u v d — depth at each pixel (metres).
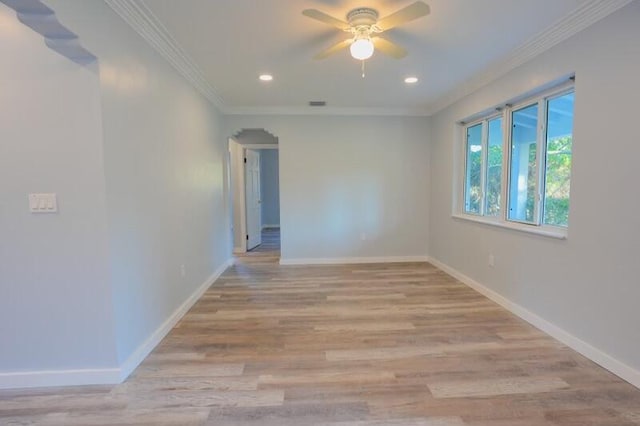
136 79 2.36
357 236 5.34
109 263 2.01
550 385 2.04
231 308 3.40
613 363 2.15
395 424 1.73
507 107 3.46
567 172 2.76
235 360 2.37
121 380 2.10
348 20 2.30
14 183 1.93
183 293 3.26
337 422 1.75
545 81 2.75
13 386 2.03
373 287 4.07
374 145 5.25
